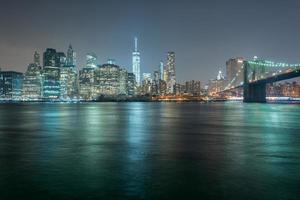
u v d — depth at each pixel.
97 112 155.88
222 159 37.75
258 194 25.47
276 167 33.78
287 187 27.09
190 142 51.72
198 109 190.88
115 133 64.44
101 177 29.92
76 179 29.34
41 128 75.19
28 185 27.66
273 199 24.44
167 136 59.47
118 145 48.34
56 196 25.19
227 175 30.58
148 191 26.22
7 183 28.17
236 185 27.58
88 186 27.42
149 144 49.47
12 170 32.50
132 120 101.69
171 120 101.44
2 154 40.94
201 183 28.16
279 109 184.25
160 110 176.88
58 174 30.95
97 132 66.38
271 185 27.61
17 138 56.94
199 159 37.75
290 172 31.72
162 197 24.94
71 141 52.81
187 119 106.38
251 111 161.88
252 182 28.42
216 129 72.62
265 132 66.50
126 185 27.61
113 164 35.00
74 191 26.23
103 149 44.75
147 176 30.25
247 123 89.38
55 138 56.69
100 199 24.64
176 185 27.59
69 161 36.53
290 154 41.06
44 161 36.59
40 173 31.31
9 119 107.38
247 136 59.69
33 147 46.62
